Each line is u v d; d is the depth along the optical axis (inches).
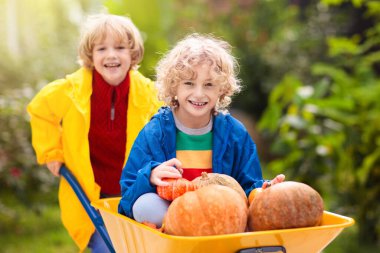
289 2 454.6
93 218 124.3
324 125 231.6
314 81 370.6
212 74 102.9
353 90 229.8
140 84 142.1
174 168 97.4
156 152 106.1
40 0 306.7
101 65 137.8
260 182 106.8
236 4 434.9
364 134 222.8
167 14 290.0
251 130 386.0
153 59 272.2
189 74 102.6
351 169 225.1
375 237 225.0
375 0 255.6
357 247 220.8
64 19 321.1
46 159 135.6
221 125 109.3
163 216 96.0
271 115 251.1
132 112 139.5
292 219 88.3
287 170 237.5
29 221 247.0
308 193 89.8
